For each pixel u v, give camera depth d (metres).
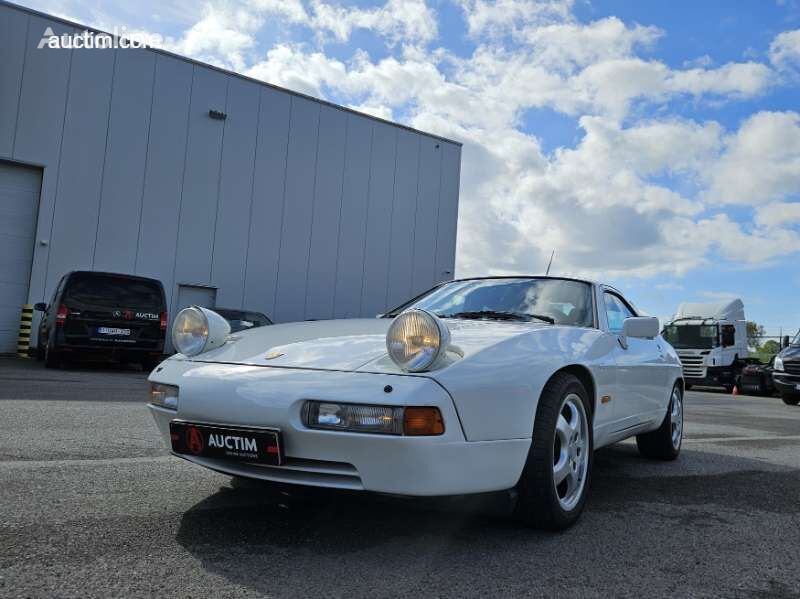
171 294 16.78
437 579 2.07
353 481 2.19
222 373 2.43
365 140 20.44
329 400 2.17
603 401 3.21
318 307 19.30
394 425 2.11
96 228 15.73
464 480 2.23
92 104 15.76
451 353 2.35
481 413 2.27
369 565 2.16
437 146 22.20
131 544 2.25
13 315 14.91
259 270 18.22
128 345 10.46
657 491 3.59
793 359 13.78
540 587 2.05
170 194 16.80
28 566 1.99
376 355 2.36
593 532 2.70
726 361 19.23
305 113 19.17
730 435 6.48
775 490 3.72
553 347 2.76
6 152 14.71
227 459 2.34
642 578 2.18
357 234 20.19
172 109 16.89
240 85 17.97
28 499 2.74
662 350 4.44
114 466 3.43
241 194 17.94
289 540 2.38
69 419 4.96
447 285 4.02
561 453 2.76
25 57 14.98
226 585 1.93
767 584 2.18
